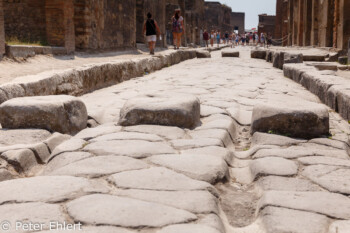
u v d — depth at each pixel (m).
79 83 7.68
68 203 2.35
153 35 15.59
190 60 18.84
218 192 2.78
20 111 4.32
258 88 7.94
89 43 13.12
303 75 8.71
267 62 16.83
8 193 2.51
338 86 6.21
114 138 3.93
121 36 16.80
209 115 5.20
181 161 3.21
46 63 9.14
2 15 7.95
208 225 2.14
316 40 25.88
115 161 3.18
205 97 6.60
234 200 2.75
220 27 68.75
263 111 4.44
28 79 6.02
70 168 3.04
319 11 23.69
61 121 4.44
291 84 9.08
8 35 11.98
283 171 3.07
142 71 11.89
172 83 8.87
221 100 6.29
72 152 3.51
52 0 11.52
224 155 3.52
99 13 14.02
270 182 2.86
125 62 10.53
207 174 2.96
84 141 3.93
